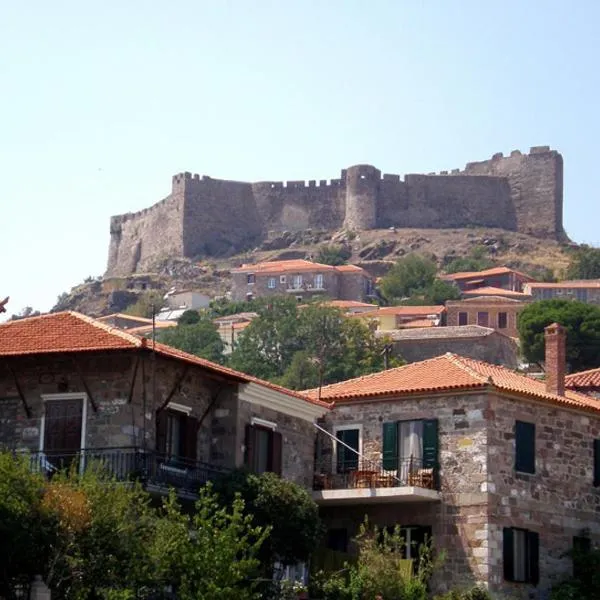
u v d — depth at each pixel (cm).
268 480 6059
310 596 6253
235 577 5284
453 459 6912
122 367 5859
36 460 5647
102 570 5122
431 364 7450
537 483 6988
